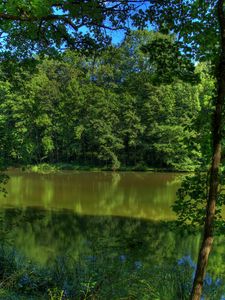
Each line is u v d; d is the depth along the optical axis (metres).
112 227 15.23
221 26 4.42
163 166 51.75
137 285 7.12
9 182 31.64
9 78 10.41
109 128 51.34
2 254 8.82
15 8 4.37
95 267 8.61
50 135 53.09
